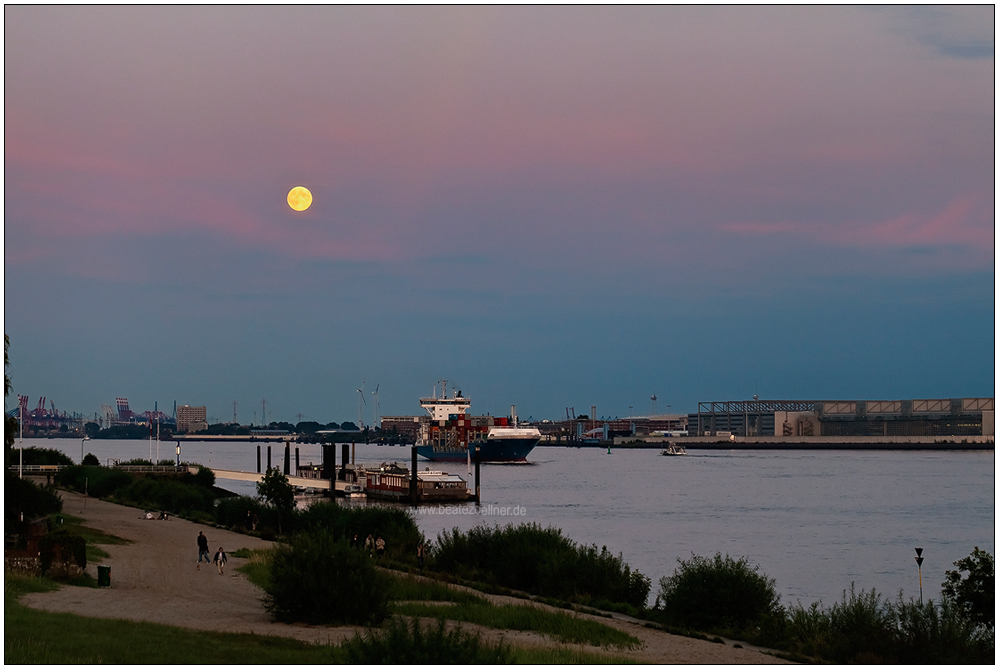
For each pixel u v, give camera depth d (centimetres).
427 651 3850
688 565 6231
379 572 5334
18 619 4228
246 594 6000
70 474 15662
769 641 5338
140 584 6216
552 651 4391
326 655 3916
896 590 8800
